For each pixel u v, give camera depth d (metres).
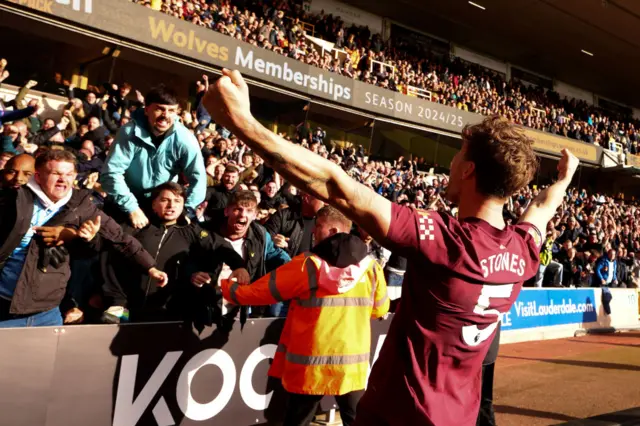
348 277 2.50
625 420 3.00
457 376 1.19
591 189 23.53
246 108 0.95
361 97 15.23
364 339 2.62
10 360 2.26
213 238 3.06
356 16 20.77
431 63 21.33
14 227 2.44
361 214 1.06
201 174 3.29
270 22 14.50
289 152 0.98
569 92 28.44
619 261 11.87
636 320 10.94
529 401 4.62
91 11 10.23
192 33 11.77
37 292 2.53
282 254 3.69
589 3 19.58
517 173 1.20
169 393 2.77
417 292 1.17
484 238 1.17
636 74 26.55
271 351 3.22
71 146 6.95
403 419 1.15
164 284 2.73
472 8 20.56
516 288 1.24
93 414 2.50
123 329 2.61
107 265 2.95
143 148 3.08
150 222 3.08
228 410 3.01
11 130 5.86
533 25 21.73
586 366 6.37
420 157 18.88
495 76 23.66
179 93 13.12
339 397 2.66
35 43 11.03
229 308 3.17
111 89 9.30
